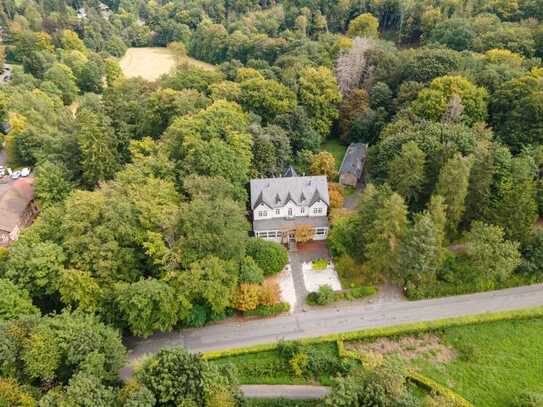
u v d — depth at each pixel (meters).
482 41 110.19
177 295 56.53
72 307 58.62
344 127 104.62
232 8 189.12
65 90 137.38
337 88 106.00
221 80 118.44
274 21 162.75
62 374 49.22
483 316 59.41
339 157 99.50
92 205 61.88
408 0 139.50
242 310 62.44
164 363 45.81
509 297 62.62
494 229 60.84
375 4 148.25
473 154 68.06
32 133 99.75
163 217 61.19
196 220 60.88
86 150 82.12
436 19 129.38
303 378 54.53
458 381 52.94
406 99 95.94
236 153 78.31
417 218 64.19
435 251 60.28
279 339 59.28
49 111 112.06
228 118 83.00
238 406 46.59
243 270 63.31
